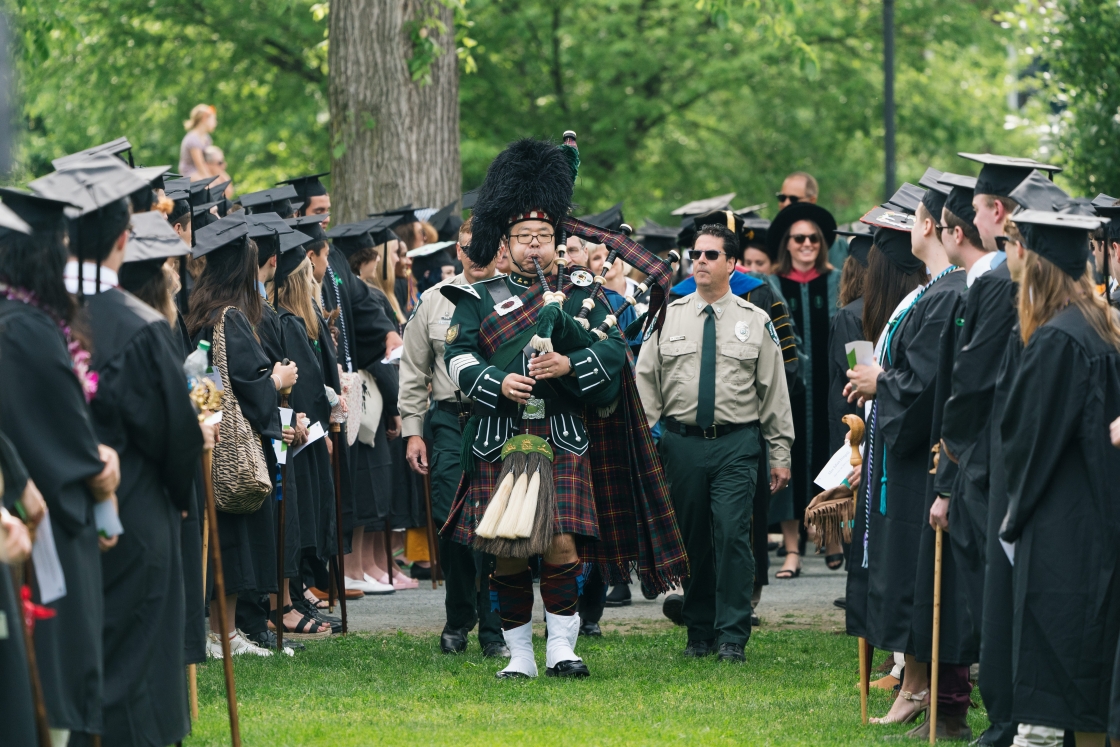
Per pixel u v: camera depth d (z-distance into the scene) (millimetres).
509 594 11867
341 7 22281
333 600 15492
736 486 12812
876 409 10250
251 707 10344
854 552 10578
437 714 10250
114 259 7988
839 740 9586
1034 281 8211
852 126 40625
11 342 7113
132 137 39031
